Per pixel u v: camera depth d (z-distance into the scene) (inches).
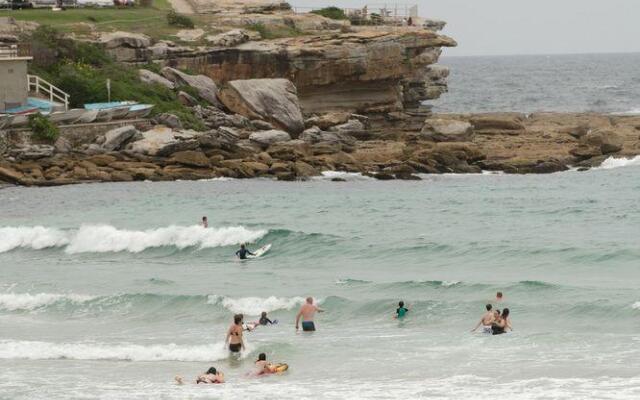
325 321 3083.2
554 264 3735.2
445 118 7780.5
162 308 3238.2
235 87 7342.5
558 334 2802.7
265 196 5349.4
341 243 4133.9
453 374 2480.3
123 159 6102.4
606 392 2274.9
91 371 2596.0
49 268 3939.5
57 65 7076.8
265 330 2994.6
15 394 2393.0
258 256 4084.6
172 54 7805.1
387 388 2380.7
